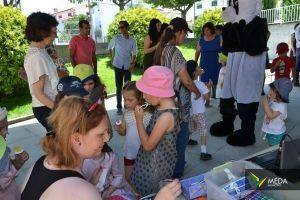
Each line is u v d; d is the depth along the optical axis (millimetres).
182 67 2885
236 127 4770
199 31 14430
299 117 5039
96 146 1193
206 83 5832
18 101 6621
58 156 1138
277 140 3203
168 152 2039
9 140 4730
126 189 1980
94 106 1182
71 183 1074
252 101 3877
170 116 1942
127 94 2566
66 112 1144
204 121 3650
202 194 1574
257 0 3557
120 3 16422
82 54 5535
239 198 1505
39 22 2420
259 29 3576
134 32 9672
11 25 6215
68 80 1992
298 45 7172
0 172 1824
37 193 1086
